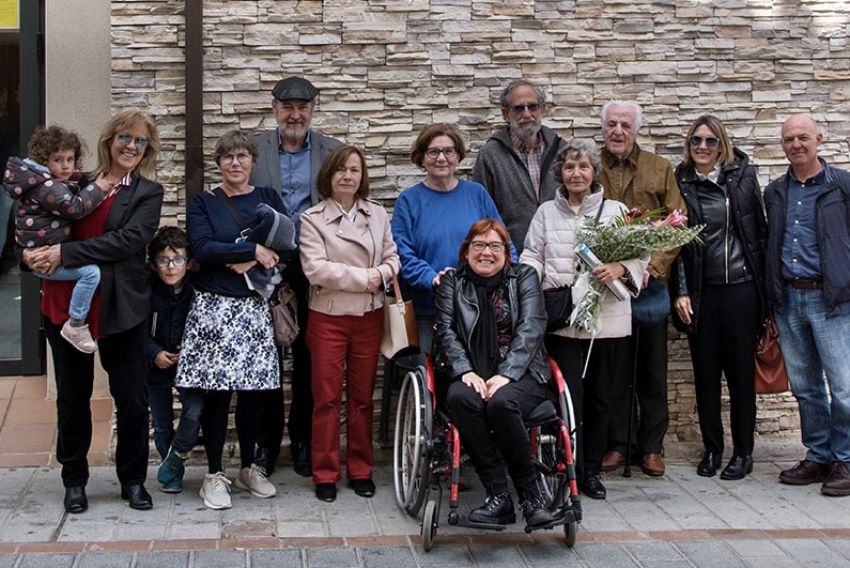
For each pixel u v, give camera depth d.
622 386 6.36
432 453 5.20
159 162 6.44
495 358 5.32
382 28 6.54
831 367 6.02
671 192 6.21
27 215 5.11
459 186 6.08
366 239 5.75
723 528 5.42
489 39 6.62
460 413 5.08
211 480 5.62
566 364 5.77
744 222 6.21
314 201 6.08
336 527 5.33
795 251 6.08
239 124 6.47
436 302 5.49
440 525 5.39
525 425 5.14
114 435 6.35
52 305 5.25
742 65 6.78
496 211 6.09
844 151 6.89
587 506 5.76
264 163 6.05
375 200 6.53
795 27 6.81
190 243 5.58
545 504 5.11
